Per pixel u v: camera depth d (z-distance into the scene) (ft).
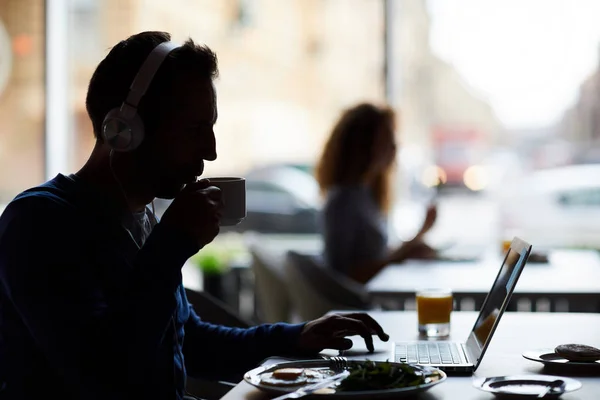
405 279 10.27
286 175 16.51
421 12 15.76
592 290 9.11
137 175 5.00
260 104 16.34
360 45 16.03
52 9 16.93
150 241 4.60
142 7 16.56
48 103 17.07
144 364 4.47
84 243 4.75
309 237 16.55
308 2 16.15
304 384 4.55
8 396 4.70
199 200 4.63
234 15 16.24
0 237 4.67
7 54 17.07
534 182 15.38
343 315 5.88
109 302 4.65
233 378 5.83
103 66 5.00
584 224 15.19
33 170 17.15
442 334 6.39
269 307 12.26
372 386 4.31
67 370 4.42
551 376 4.68
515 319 6.98
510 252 5.78
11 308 4.70
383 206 12.10
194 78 4.89
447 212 15.58
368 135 11.59
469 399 4.34
